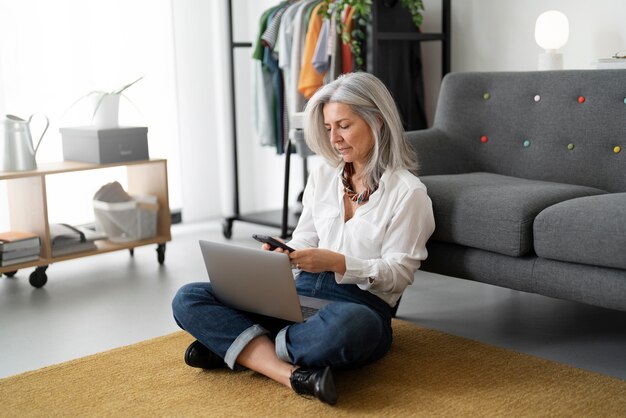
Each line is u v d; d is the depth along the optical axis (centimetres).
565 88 260
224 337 193
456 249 228
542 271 207
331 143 201
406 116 372
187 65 419
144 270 323
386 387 189
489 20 351
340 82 198
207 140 434
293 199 454
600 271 196
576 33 320
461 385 189
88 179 386
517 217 209
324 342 176
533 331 236
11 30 351
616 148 246
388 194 200
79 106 376
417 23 361
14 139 296
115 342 233
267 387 190
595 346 221
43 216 298
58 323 253
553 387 187
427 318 250
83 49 375
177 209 428
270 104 387
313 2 358
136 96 398
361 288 196
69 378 200
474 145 281
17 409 182
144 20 396
